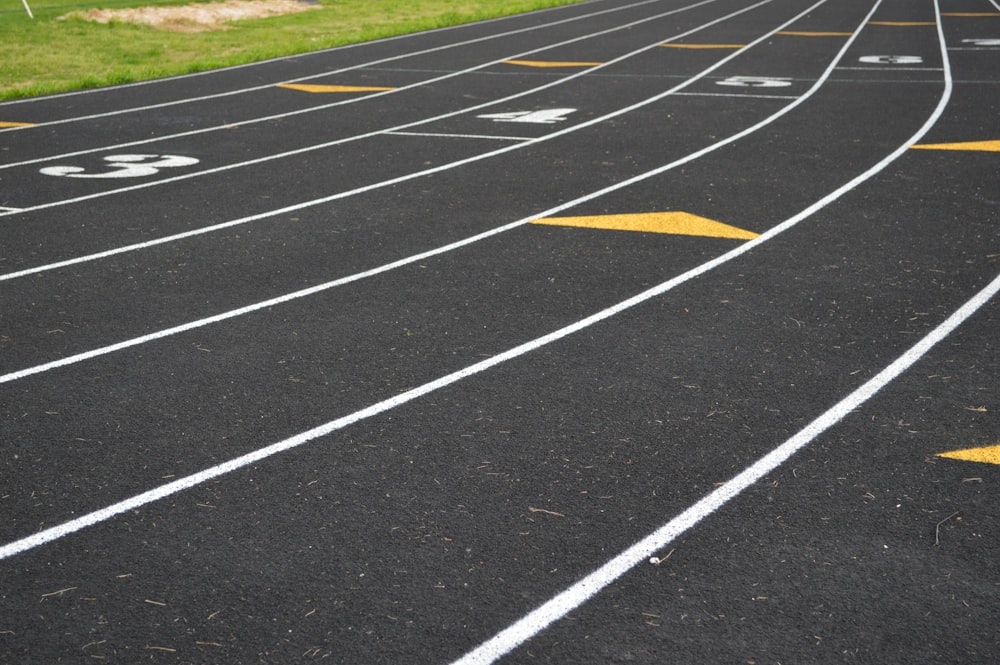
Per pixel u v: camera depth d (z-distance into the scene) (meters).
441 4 32.81
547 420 5.80
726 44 22.97
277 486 5.12
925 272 8.12
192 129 14.62
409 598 4.25
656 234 9.28
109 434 5.68
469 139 13.60
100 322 7.35
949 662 3.86
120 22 25.95
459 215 10.02
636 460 5.35
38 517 4.88
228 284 8.12
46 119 15.52
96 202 10.71
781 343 6.83
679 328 7.11
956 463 5.28
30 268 8.57
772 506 4.91
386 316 7.40
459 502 4.96
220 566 4.48
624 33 25.42
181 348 6.87
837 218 9.66
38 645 3.99
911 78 17.72
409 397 6.10
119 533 4.74
